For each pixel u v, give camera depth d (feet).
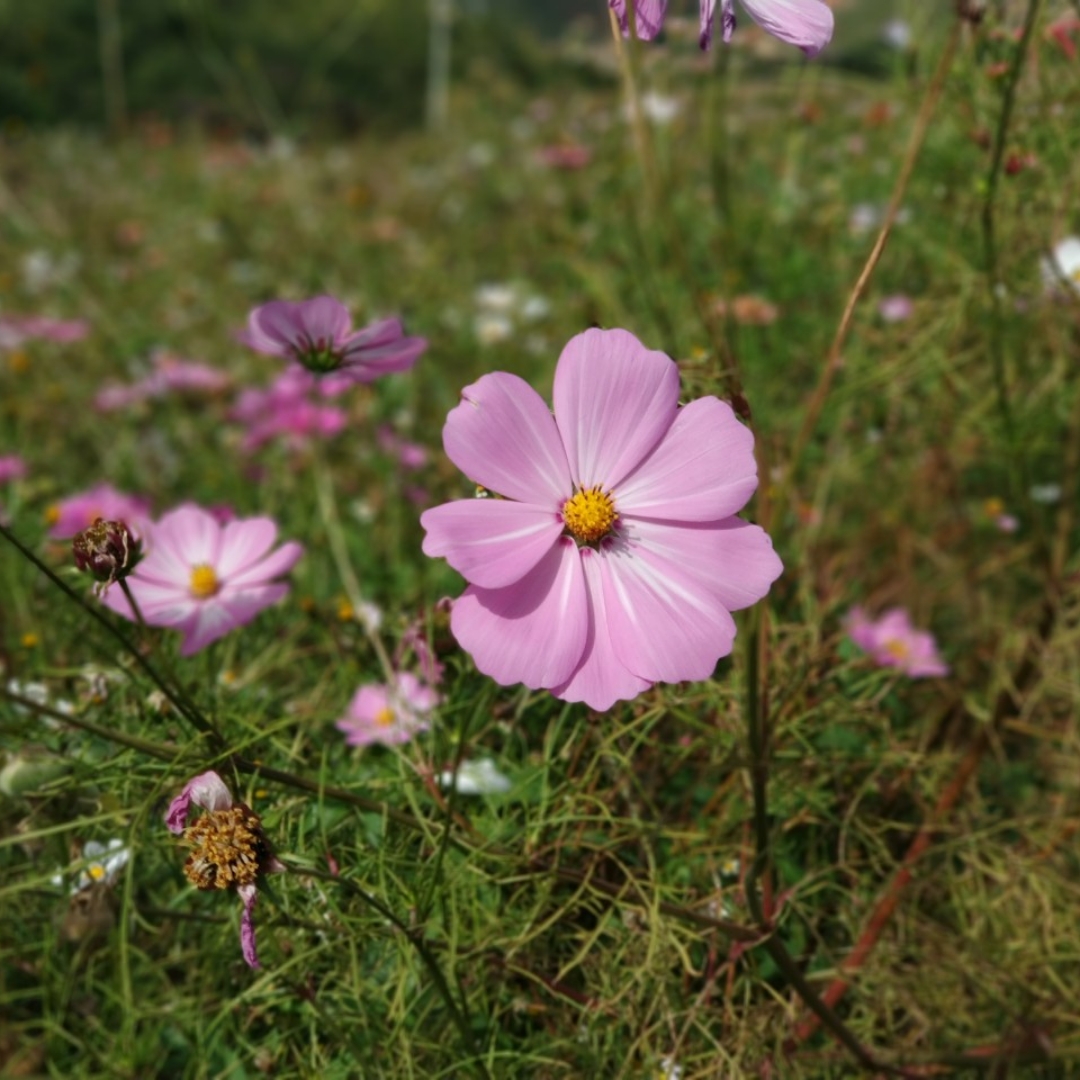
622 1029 1.11
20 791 1.01
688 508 0.82
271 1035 1.08
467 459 0.82
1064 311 1.77
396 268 4.01
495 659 0.77
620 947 1.08
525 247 3.95
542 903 1.05
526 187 4.96
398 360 1.09
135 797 1.06
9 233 4.90
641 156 1.02
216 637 1.18
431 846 1.07
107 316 3.51
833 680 1.46
